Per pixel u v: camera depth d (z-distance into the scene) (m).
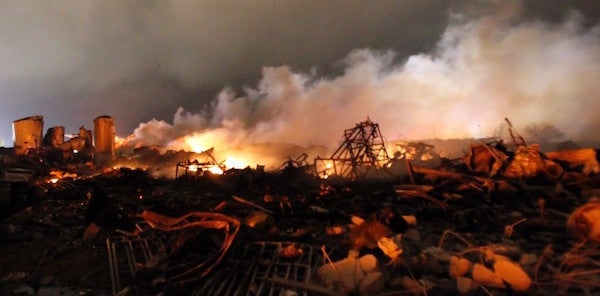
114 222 9.99
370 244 7.27
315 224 10.63
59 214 12.15
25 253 8.27
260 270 6.94
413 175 14.36
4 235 9.30
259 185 19.42
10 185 12.00
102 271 7.36
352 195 14.44
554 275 6.06
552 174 13.32
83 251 8.35
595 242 6.95
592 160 13.40
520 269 5.64
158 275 6.64
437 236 8.73
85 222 10.68
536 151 13.81
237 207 12.58
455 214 10.09
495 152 14.59
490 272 5.81
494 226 9.24
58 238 9.37
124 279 6.98
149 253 8.03
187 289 6.29
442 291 5.71
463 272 6.17
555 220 9.51
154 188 19.55
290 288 6.19
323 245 7.94
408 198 12.41
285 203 11.80
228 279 6.54
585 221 7.12
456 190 12.70
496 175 13.84
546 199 11.03
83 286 6.81
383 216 7.79
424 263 6.50
